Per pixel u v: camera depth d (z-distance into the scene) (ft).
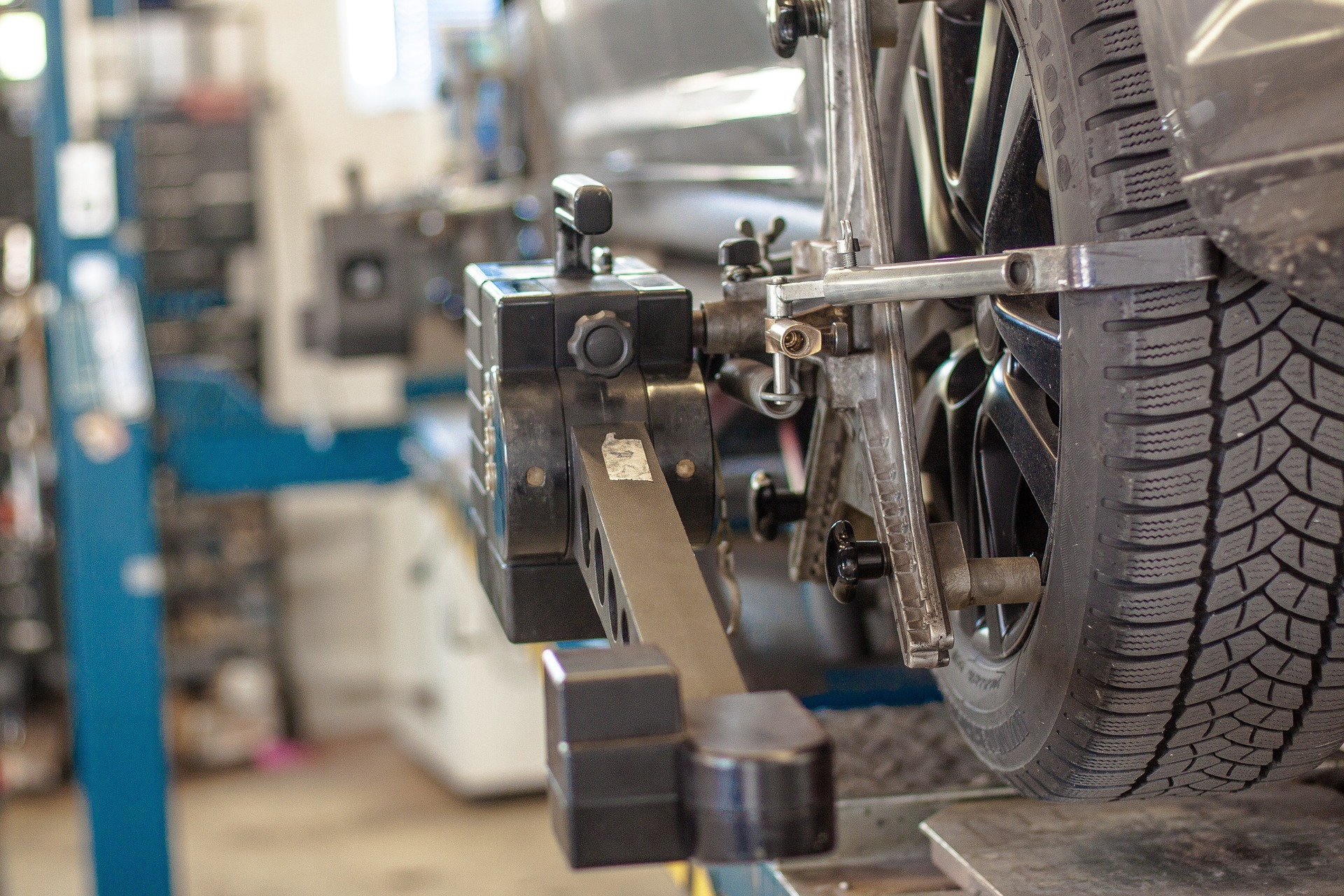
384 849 16.17
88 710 10.94
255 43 20.66
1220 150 2.44
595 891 14.98
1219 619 2.80
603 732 2.14
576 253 3.72
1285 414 2.64
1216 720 3.02
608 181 8.09
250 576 19.93
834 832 2.13
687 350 3.51
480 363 3.79
